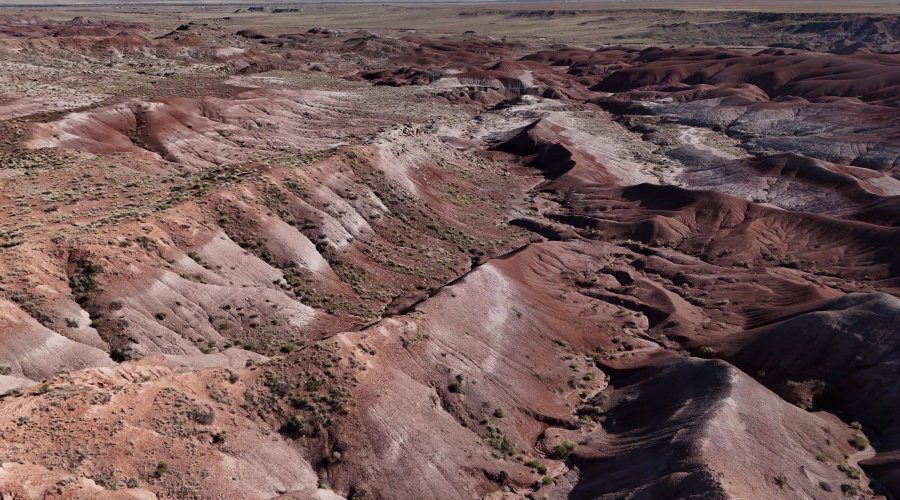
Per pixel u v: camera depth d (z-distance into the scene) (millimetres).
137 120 76938
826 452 30344
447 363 33438
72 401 24438
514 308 40656
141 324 33781
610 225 63781
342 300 43375
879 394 33938
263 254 44625
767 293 46656
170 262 38844
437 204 62844
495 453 29812
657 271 52938
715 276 50594
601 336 41562
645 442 29797
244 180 51031
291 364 30125
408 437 28422
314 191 53156
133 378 27875
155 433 24250
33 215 45031
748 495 24922
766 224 61500
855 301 39219
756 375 37281
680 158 90312
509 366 35750
